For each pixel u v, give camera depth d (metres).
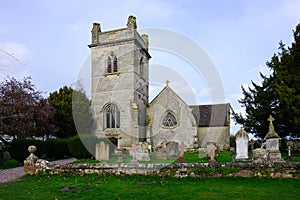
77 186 8.19
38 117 23.58
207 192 7.02
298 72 19.44
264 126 22.44
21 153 16.72
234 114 24.22
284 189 7.28
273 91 22.06
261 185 7.78
